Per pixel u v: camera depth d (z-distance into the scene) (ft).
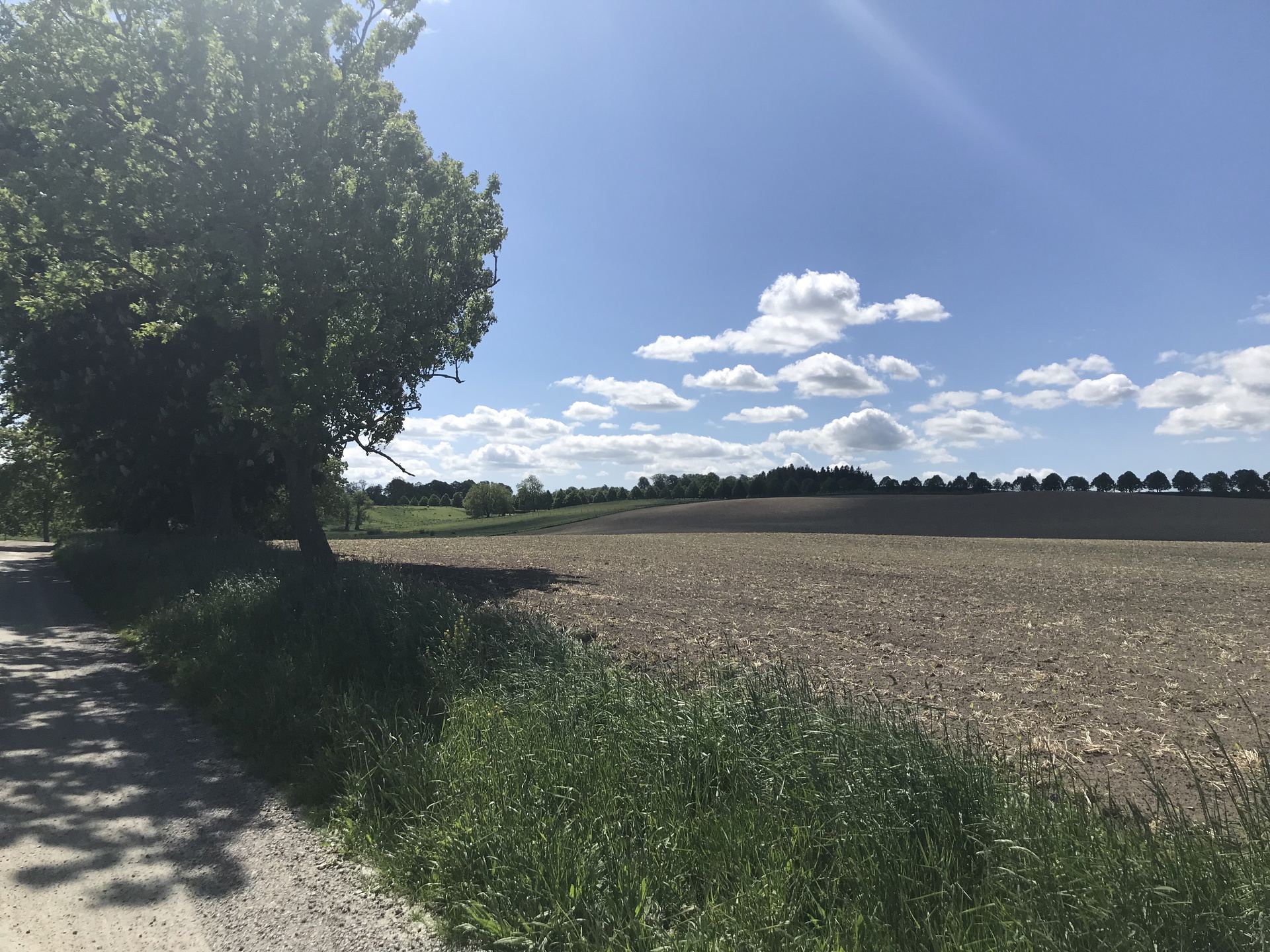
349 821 15.97
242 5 46.85
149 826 16.06
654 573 78.33
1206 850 11.50
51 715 24.66
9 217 46.78
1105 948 9.44
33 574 83.61
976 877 11.91
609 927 11.47
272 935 11.79
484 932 11.77
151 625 38.78
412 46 56.65
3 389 71.72
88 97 46.39
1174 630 46.19
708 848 13.19
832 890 11.69
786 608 53.16
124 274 53.47
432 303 57.21
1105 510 242.78
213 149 46.32
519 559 94.89
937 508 264.11
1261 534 191.62
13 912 12.26
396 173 53.78
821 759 15.37
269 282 46.57
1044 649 39.06
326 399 49.03
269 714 22.71
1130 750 21.88
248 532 117.80
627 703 19.94
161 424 70.38
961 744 17.56
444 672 24.23
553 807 14.98
